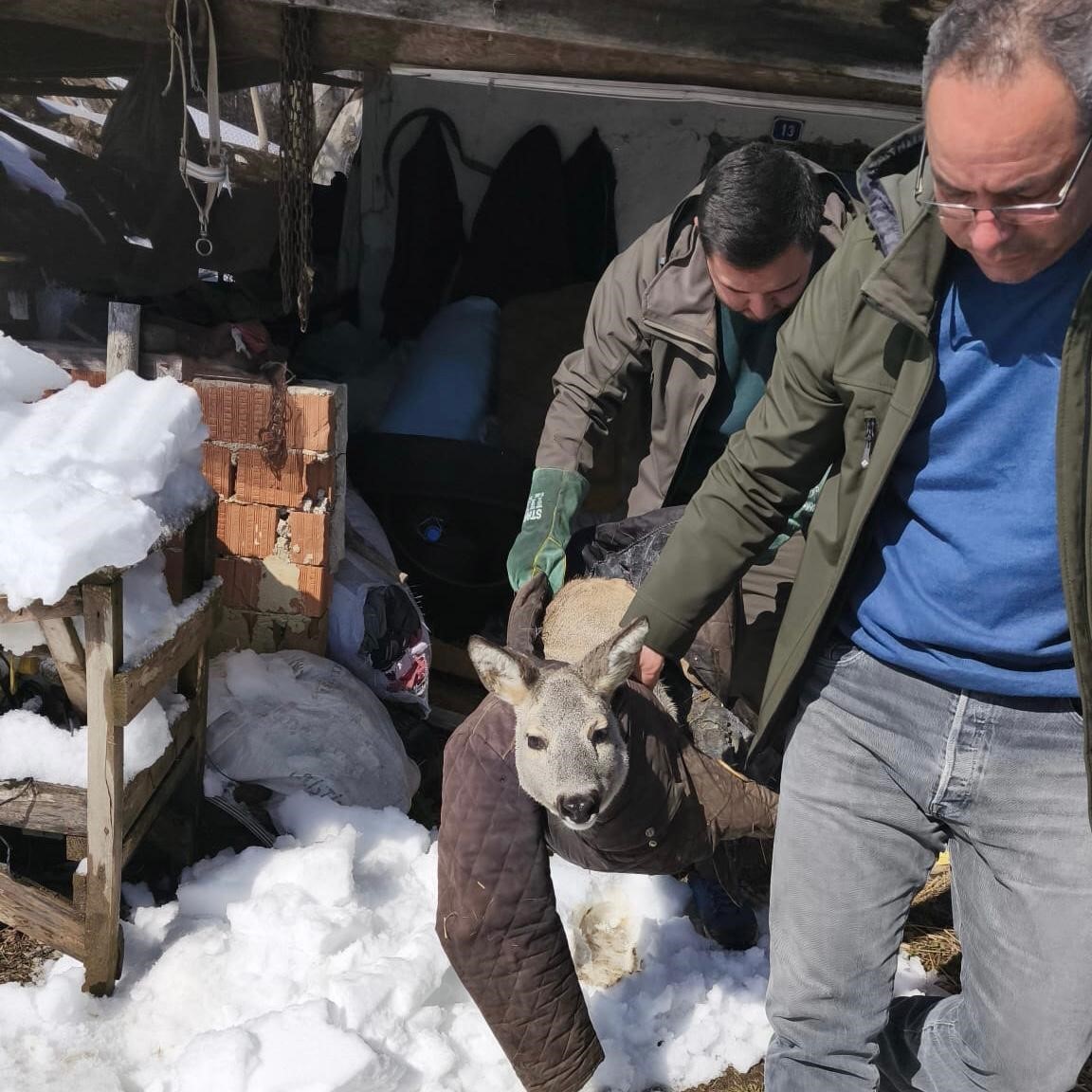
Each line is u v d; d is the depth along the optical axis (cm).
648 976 300
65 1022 268
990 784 192
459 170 600
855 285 197
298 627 388
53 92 463
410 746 401
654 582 238
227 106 542
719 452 335
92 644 256
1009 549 183
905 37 352
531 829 239
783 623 219
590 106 588
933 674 194
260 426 375
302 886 303
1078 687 181
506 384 507
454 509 451
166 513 287
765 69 389
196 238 446
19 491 252
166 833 329
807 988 209
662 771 246
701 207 274
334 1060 244
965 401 184
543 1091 241
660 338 313
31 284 429
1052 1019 190
